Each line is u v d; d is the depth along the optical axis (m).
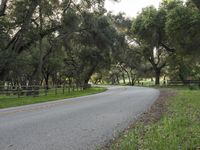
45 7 37.28
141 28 57.81
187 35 44.09
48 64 60.28
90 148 8.07
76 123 12.26
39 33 38.00
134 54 76.69
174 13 44.09
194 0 12.38
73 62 67.88
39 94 34.59
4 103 23.36
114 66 103.50
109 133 10.09
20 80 65.00
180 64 63.69
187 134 8.55
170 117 12.12
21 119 13.60
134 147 7.47
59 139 9.20
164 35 57.38
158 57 69.56
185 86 53.72
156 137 8.33
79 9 40.75
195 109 14.75
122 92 38.34
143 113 15.00
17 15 36.03
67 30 40.12
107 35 46.62
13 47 36.81
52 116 14.49
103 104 20.78
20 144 8.55
